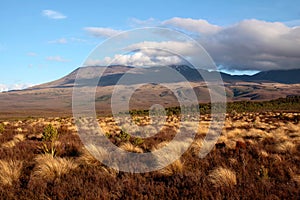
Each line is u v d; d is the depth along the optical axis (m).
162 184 8.07
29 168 9.87
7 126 31.97
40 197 7.07
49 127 16.50
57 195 7.20
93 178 8.54
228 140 16.17
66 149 13.55
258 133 19.72
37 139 18.36
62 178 8.62
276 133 19.36
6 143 15.48
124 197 7.14
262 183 7.87
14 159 10.80
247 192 7.20
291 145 13.29
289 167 9.48
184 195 7.16
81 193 7.23
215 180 7.98
